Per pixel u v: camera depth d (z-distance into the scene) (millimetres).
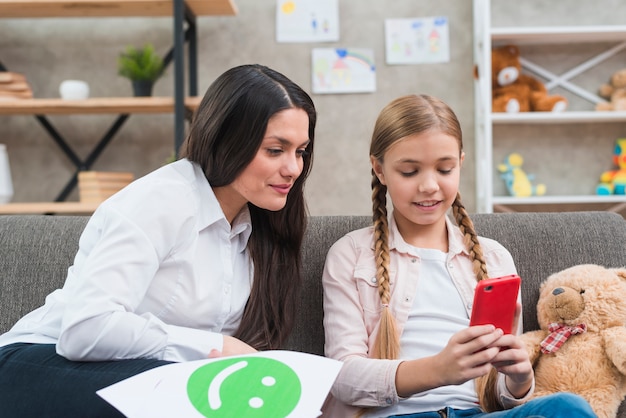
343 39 3023
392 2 3018
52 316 1091
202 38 3045
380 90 3004
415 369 1040
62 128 3078
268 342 1229
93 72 3082
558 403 886
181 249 1089
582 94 2977
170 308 1094
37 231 1434
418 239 1307
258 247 1267
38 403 919
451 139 1226
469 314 1234
